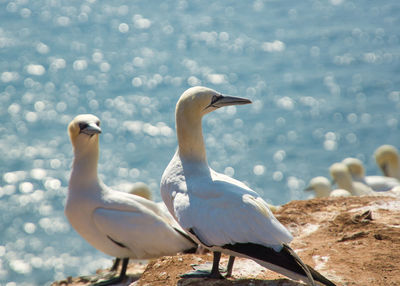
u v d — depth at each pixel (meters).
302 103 64.25
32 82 75.50
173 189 7.68
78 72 80.50
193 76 77.69
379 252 8.29
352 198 10.95
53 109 64.00
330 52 88.00
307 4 123.25
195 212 7.23
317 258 8.33
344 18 110.06
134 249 10.03
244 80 75.56
